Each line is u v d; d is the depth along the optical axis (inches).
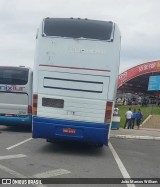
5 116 770.2
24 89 764.6
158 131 1005.8
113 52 500.7
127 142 707.4
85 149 569.0
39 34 511.5
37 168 407.5
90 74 499.8
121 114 1784.0
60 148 563.2
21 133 753.6
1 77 772.0
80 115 502.3
